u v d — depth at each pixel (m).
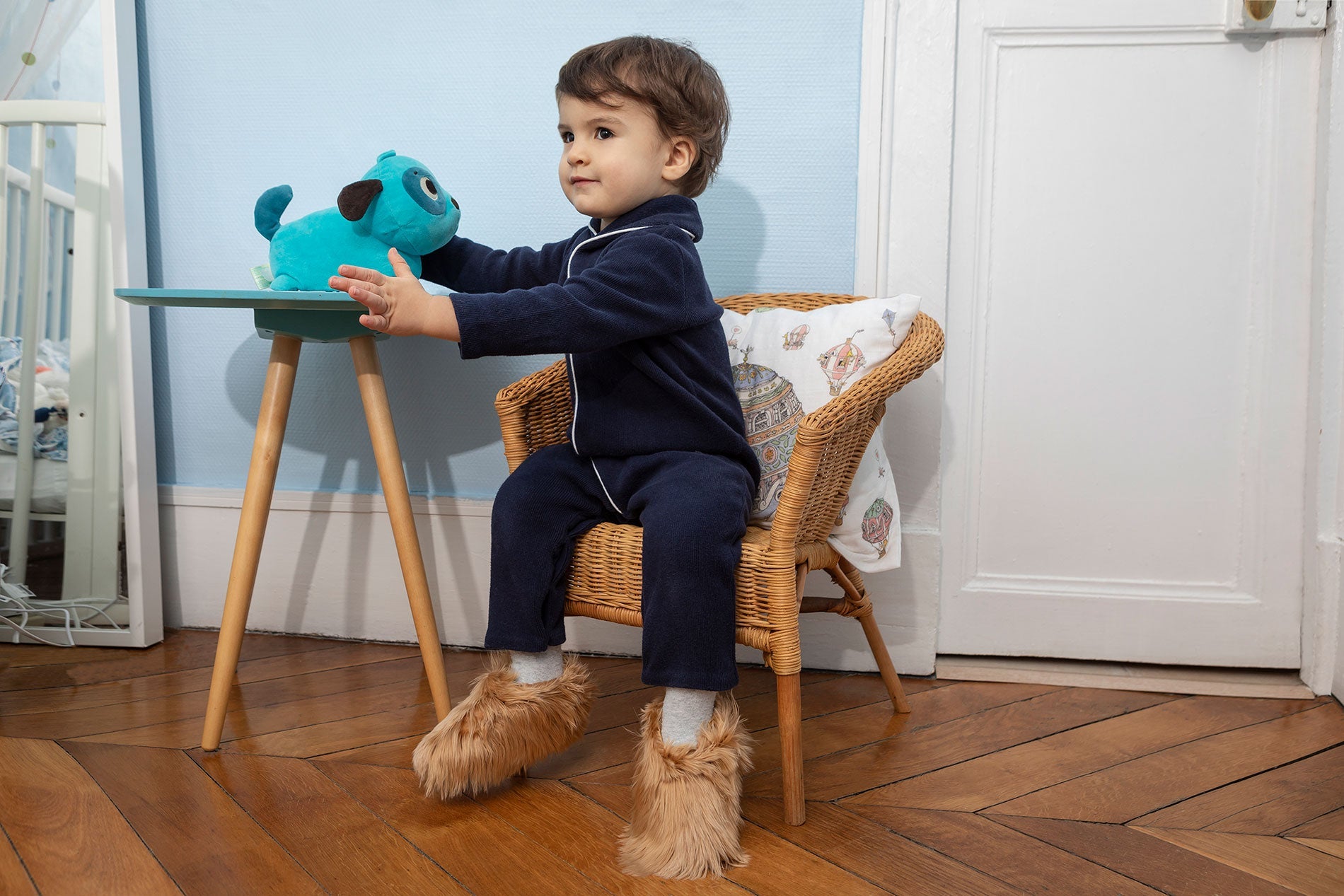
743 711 1.40
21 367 1.62
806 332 1.25
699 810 0.95
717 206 1.55
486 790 1.11
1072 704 1.44
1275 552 1.53
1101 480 1.56
